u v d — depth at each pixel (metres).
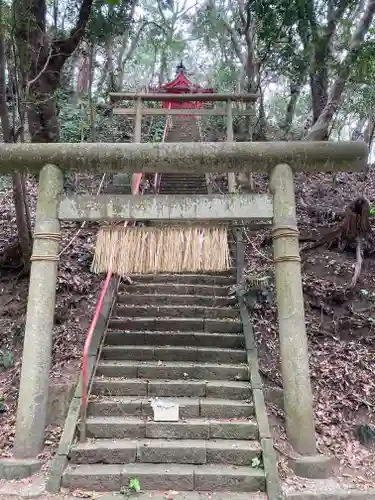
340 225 7.69
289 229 4.77
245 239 8.34
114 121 13.41
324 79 11.35
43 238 4.73
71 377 5.30
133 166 4.89
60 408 4.97
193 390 5.12
